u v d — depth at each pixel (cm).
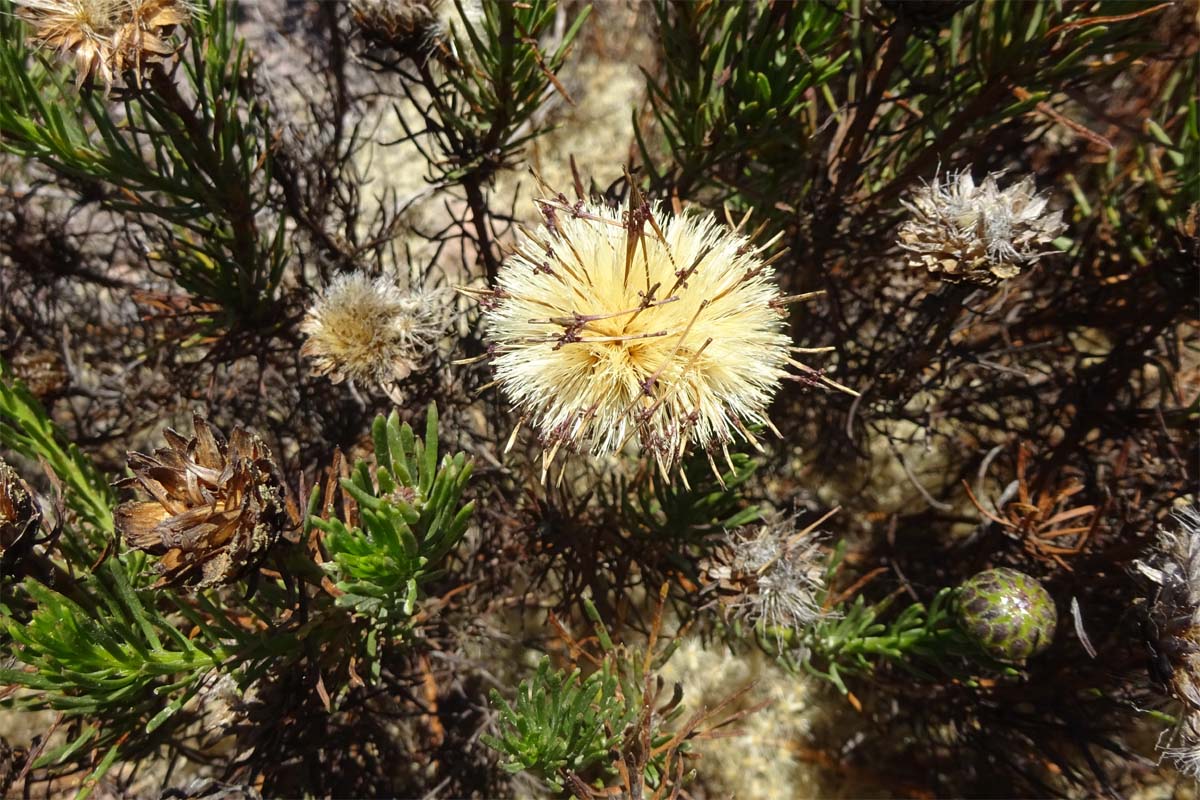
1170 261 16
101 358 21
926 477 23
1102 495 17
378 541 10
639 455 16
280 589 11
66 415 23
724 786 20
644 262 9
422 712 17
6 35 14
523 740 11
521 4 13
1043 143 21
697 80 14
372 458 16
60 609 10
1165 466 17
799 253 17
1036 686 16
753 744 20
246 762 14
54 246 20
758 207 16
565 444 10
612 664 13
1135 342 18
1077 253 18
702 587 15
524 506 17
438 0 13
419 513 10
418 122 26
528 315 10
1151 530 15
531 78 14
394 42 13
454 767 18
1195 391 19
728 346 10
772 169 16
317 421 19
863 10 15
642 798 12
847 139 15
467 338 17
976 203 12
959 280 12
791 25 13
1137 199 19
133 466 9
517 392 10
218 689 12
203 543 9
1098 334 22
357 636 12
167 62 15
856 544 22
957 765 20
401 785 19
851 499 23
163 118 13
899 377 17
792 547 14
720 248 10
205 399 18
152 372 20
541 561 18
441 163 15
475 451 17
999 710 17
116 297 22
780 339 10
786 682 20
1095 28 13
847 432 17
